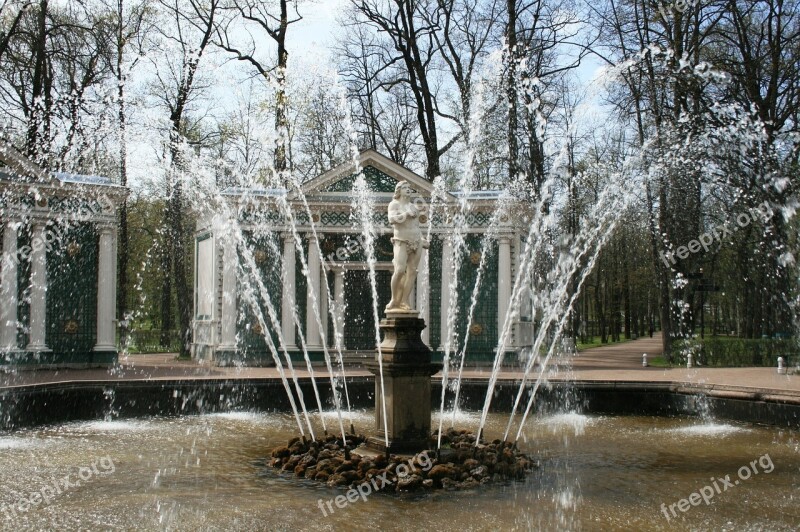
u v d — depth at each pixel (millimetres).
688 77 28094
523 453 12227
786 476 10961
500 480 10477
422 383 11047
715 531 8242
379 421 11227
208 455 12383
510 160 30922
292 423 16250
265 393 18547
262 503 9195
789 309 29250
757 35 30281
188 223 35781
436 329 28656
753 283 33719
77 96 30578
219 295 28000
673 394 18047
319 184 28219
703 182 28250
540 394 18719
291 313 28047
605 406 18422
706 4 28875
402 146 41469
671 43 28844
